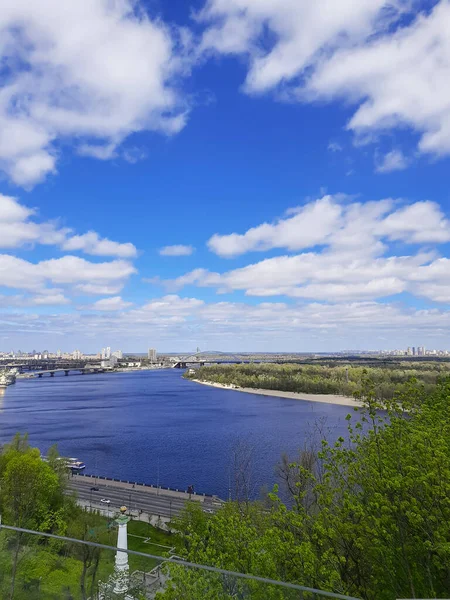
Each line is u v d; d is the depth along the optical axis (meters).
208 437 131.38
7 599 13.87
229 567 18.59
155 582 13.46
